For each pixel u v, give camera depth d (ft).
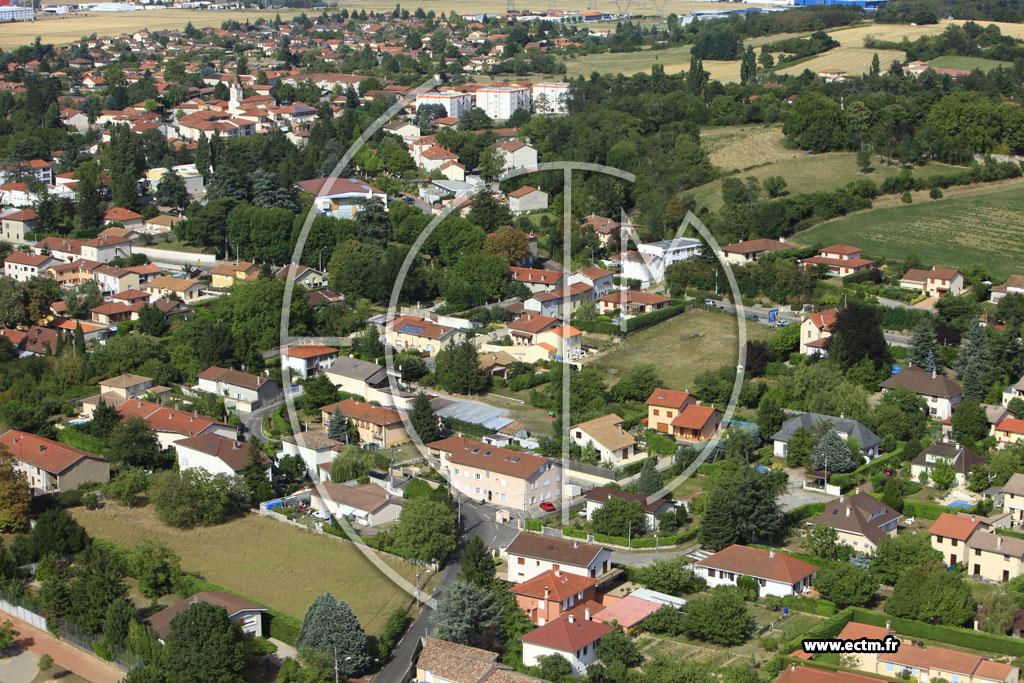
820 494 418.92
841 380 497.05
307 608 341.62
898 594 329.93
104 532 391.45
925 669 294.66
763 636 322.34
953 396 488.02
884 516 387.34
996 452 437.17
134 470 421.18
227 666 305.12
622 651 306.76
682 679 290.35
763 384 502.79
